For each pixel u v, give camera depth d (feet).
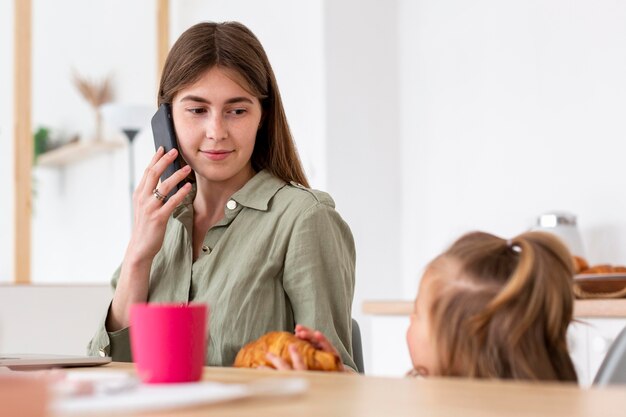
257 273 5.31
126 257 5.47
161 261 5.66
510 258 3.40
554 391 2.39
